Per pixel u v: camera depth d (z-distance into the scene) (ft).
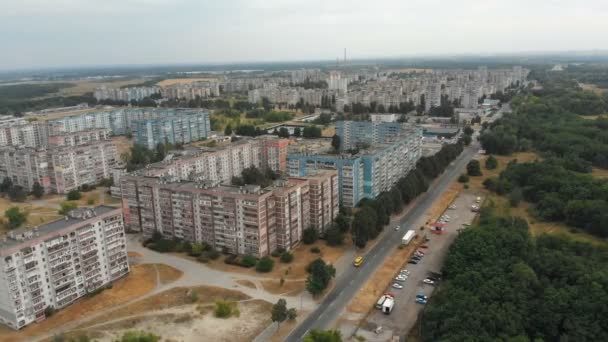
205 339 636.07
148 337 601.21
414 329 654.12
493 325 566.36
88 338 631.97
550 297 610.65
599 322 565.53
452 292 653.71
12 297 647.56
